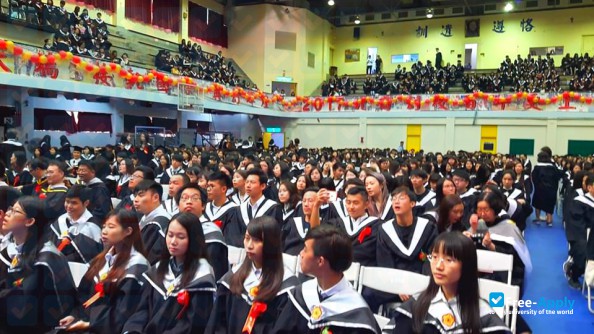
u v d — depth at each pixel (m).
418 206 4.94
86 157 9.97
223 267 3.40
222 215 4.53
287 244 4.22
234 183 5.03
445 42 24.31
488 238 3.50
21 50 9.73
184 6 18.53
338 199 4.65
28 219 2.80
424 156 12.29
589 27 21.62
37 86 10.11
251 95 17.97
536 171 8.54
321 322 2.19
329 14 25.55
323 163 9.38
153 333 2.54
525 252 3.73
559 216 9.57
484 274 3.45
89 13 15.67
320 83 24.03
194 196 3.66
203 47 19.55
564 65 20.58
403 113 20.09
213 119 19.64
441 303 2.07
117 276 2.78
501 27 23.30
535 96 18.02
